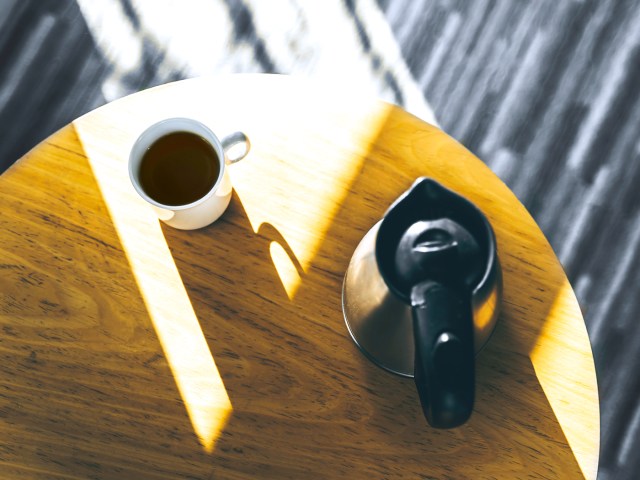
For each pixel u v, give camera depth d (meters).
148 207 0.97
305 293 0.95
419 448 0.92
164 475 0.92
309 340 0.94
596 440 0.92
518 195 1.51
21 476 0.92
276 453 0.92
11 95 1.56
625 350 1.42
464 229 0.81
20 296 0.95
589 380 0.93
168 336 0.94
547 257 0.95
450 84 1.58
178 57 1.59
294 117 0.98
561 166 1.53
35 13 1.61
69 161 0.97
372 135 0.98
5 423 0.93
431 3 1.61
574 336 0.94
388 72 1.58
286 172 0.97
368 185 0.97
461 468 0.92
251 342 0.94
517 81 1.57
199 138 0.93
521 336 0.94
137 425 0.93
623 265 1.47
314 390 0.93
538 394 0.93
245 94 0.98
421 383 0.79
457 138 1.55
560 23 1.60
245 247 0.96
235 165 0.97
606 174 1.52
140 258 0.96
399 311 0.82
